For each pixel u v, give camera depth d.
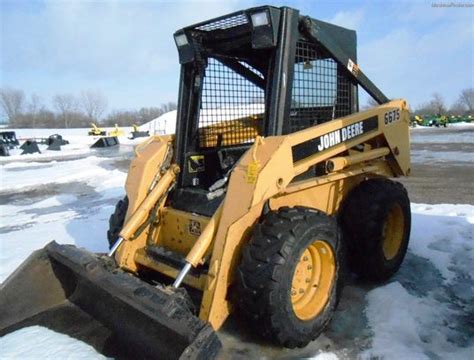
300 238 2.46
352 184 3.61
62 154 19.78
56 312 2.84
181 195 3.19
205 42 3.29
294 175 2.71
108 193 8.50
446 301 3.24
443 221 5.08
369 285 3.52
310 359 2.53
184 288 2.63
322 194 3.27
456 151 14.16
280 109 2.85
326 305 2.73
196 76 3.30
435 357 2.54
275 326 2.42
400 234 3.76
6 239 5.28
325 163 3.08
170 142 3.43
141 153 3.43
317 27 3.10
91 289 2.73
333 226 2.73
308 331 2.58
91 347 2.48
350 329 2.87
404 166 3.93
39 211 7.04
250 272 2.40
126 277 2.47
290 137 2.69
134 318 2.40
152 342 2.28
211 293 2.46
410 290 3.44
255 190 2.47
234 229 2.49
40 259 2.86
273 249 2.40
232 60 3.57
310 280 2.77
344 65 3.43
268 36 2.78
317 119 3.35
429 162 11.49
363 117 3.37
